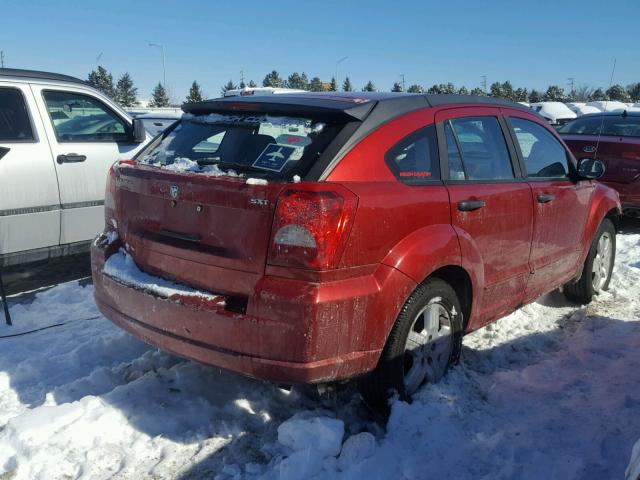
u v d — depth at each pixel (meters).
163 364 3.99
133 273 3.31
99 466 2.95
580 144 8.67
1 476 2.86
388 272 3.01
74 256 6.68
